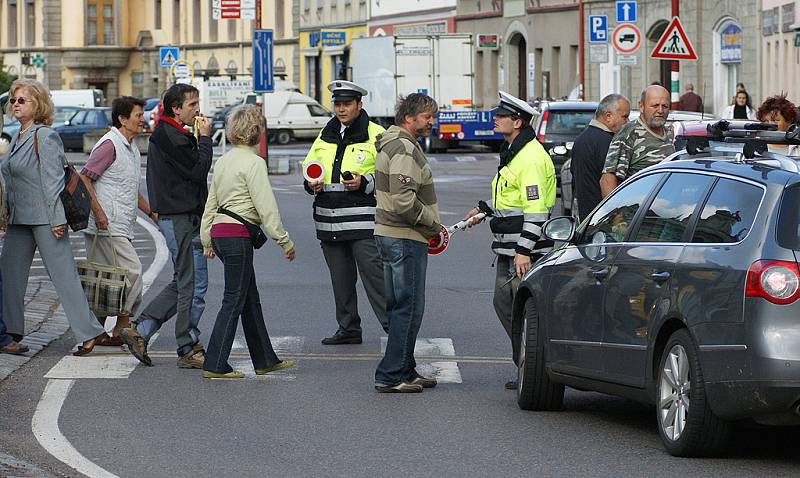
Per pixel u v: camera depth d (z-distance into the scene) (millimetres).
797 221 17078
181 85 25406
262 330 24688
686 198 18828
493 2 133500
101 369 25031
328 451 18828
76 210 25938
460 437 19688
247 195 23891
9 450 18797
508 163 23312
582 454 18578
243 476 17453
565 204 53438
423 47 113375
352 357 26562
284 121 137000
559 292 20922
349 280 27953
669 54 60688
